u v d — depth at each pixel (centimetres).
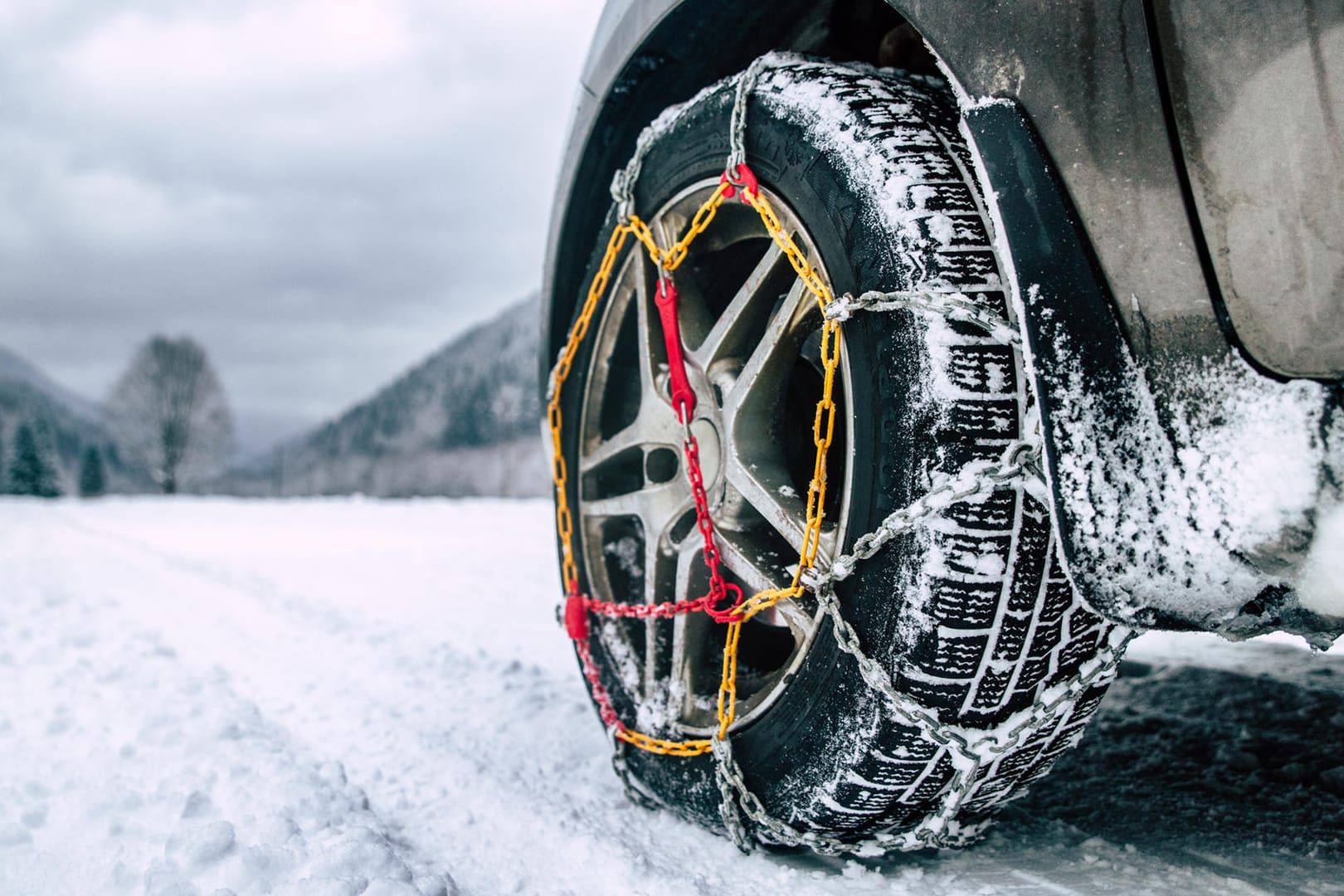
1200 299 115
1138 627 123
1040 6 125
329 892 166
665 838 199
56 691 317
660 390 207
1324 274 106
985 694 142
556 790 229
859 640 152
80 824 206
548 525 1067
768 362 177
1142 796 205
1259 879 164
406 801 223
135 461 6569
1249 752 224
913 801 157
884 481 147
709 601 186
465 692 321
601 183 234
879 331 149
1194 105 114
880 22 207
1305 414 108
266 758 238
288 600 530
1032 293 126
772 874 178
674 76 214
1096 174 121
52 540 965
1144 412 119
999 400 138
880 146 153
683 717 196
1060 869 172
